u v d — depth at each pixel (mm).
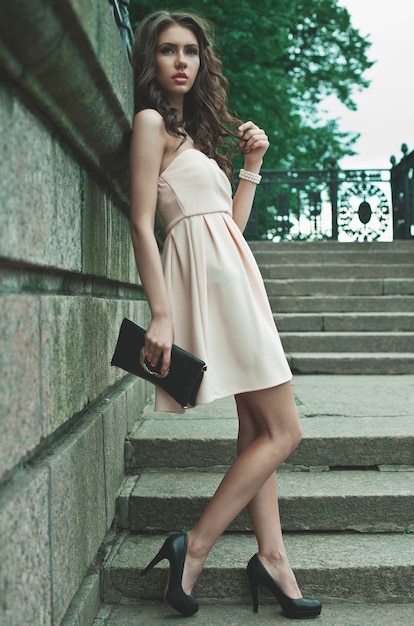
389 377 5930
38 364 1682
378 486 3100
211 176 2365
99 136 2201
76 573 2115
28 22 1320
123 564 2668
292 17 13945
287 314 7195
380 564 2654
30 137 1613
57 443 2062
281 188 14055
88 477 2330
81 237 2232
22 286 1679
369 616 2529
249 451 2410
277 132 15102
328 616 2527
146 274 2199
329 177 11445
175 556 2445
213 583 2633
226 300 2289
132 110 2416
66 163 2010
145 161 2262
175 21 2463
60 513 1883
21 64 1440
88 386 2434
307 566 2641
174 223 2354
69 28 1500
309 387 5215
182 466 3365
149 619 2504
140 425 3744
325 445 3363
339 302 7496
